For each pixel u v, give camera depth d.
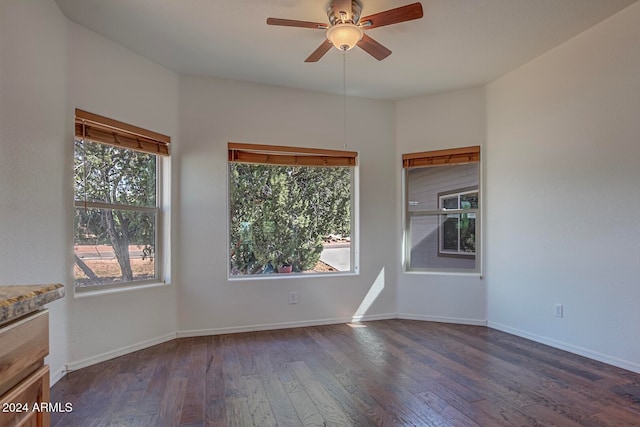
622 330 2.73
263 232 3.98
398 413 2.12
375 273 4.25
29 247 2.25
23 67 2.18
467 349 3.21
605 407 2.18
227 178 3.74
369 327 3.93
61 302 2.61
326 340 3.48
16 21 2.11
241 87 3.80
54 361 2.53
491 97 3.89
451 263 4.18
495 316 3.86
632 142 2.65
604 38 2.80
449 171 4.20
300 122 4.00
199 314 3.63
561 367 2.78
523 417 2.07
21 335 0.92
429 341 3.44
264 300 3.85
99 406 2.21
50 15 2.46
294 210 4.09
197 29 2.82
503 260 3.75
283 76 3.69
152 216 3.44
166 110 3.47
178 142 3.57
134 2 2.48
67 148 2.68
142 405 2.22
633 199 2.65
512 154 3.64
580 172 3.01
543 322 3.33
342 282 4.13
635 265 2.64
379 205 4.28
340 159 4.17
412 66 3.49
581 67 2.97
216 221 3.69
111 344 2.99
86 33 2.80
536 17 2.70
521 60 3.41
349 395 2.35
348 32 2.31
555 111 3.20
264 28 2.81
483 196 3.97
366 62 3.39
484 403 2.23
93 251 2.95
